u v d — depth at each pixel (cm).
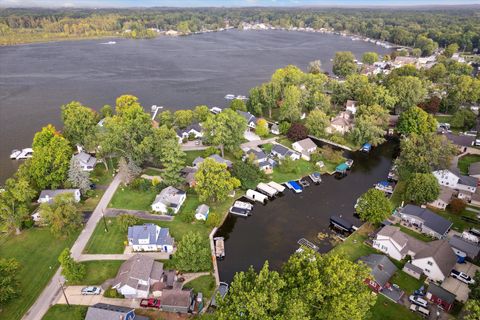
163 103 18512
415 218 8819
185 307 6512
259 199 10162
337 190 10850
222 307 5316
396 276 7412
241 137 12212
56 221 8169
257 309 4897
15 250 8081
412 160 10450
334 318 5125
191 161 12031
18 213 8475
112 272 7488
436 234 8425
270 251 8394
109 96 19462
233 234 8981
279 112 16438
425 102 15675
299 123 14225
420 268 7419
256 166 11088
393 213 9312
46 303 6744
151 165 11869
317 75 18238
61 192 9619
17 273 7425
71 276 7056
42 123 15700
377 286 6988
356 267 5647
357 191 10794
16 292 6681
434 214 8819
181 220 9188
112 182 10869
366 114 13712
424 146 10531
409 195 9538
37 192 10050
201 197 9488
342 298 5147
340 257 6003
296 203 10212
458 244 7956
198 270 7600
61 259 7025
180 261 7412
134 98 15425
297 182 11125
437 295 6681
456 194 10088
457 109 15962
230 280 7506
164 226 8944
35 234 8612
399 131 13912
